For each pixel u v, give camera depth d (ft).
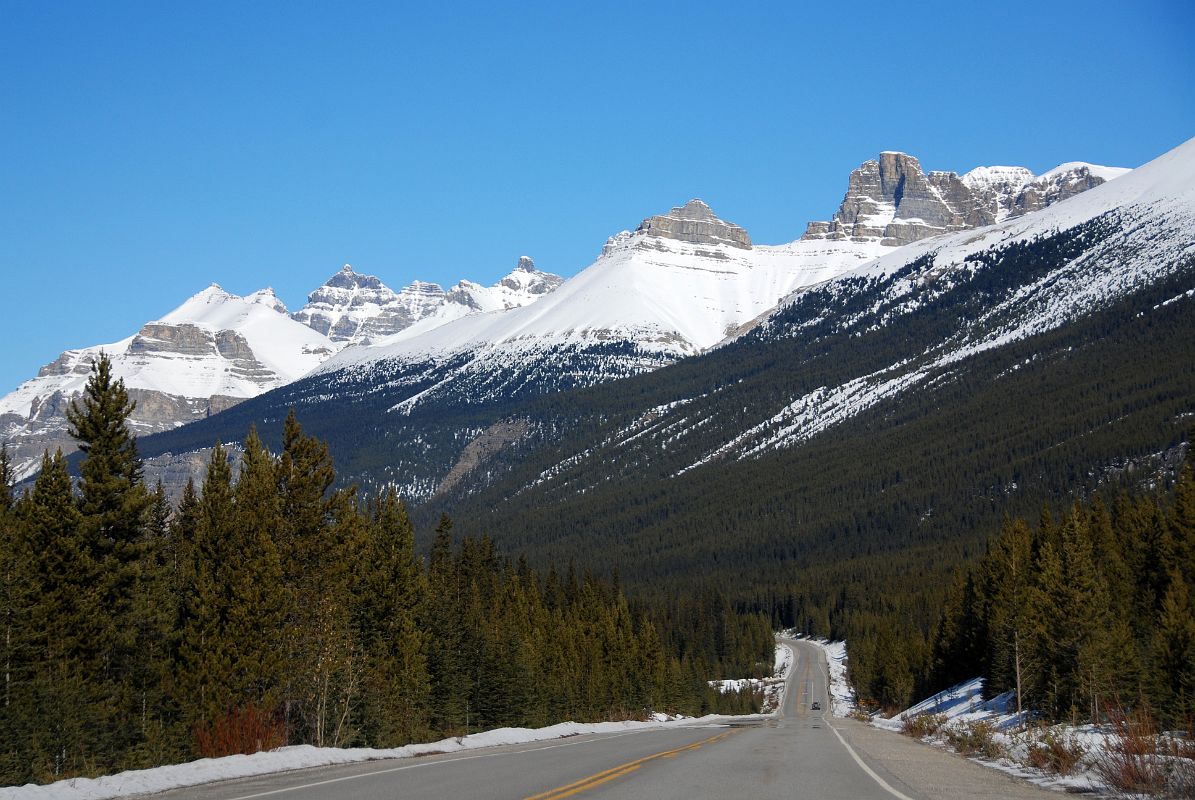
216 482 144.56
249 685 134.31
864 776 66.90
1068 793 61.11
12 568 113.60
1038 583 222.48
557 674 263.08
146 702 122.62
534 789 54.29
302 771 68.64
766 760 77.92
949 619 327.47
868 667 425.28
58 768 98.07
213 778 63.16
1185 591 203.51
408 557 186.91
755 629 596.29
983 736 105.50
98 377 132.36
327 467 161.79
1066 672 171.32
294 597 145.38
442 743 100.37
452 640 208.85
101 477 128.77
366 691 148.97
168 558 159.43
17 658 112.98
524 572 348.38
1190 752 62.03
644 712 311.68
